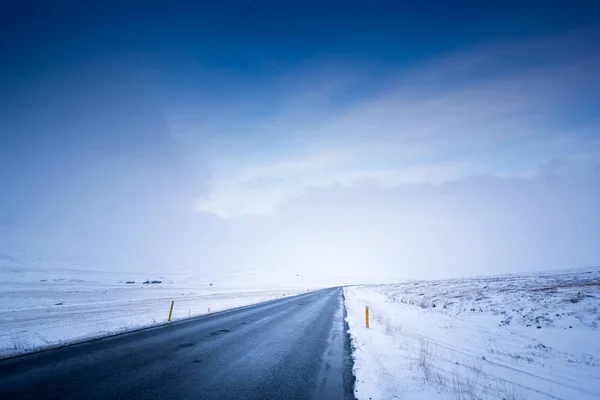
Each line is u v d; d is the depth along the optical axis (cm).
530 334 1138
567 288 1933
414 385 609
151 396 500
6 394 475
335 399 522
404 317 1853
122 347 828
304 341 1047
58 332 1009
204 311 1861
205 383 581
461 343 1093
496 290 2464
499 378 692
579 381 678
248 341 1001
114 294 3403
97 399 474
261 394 536
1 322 1223
